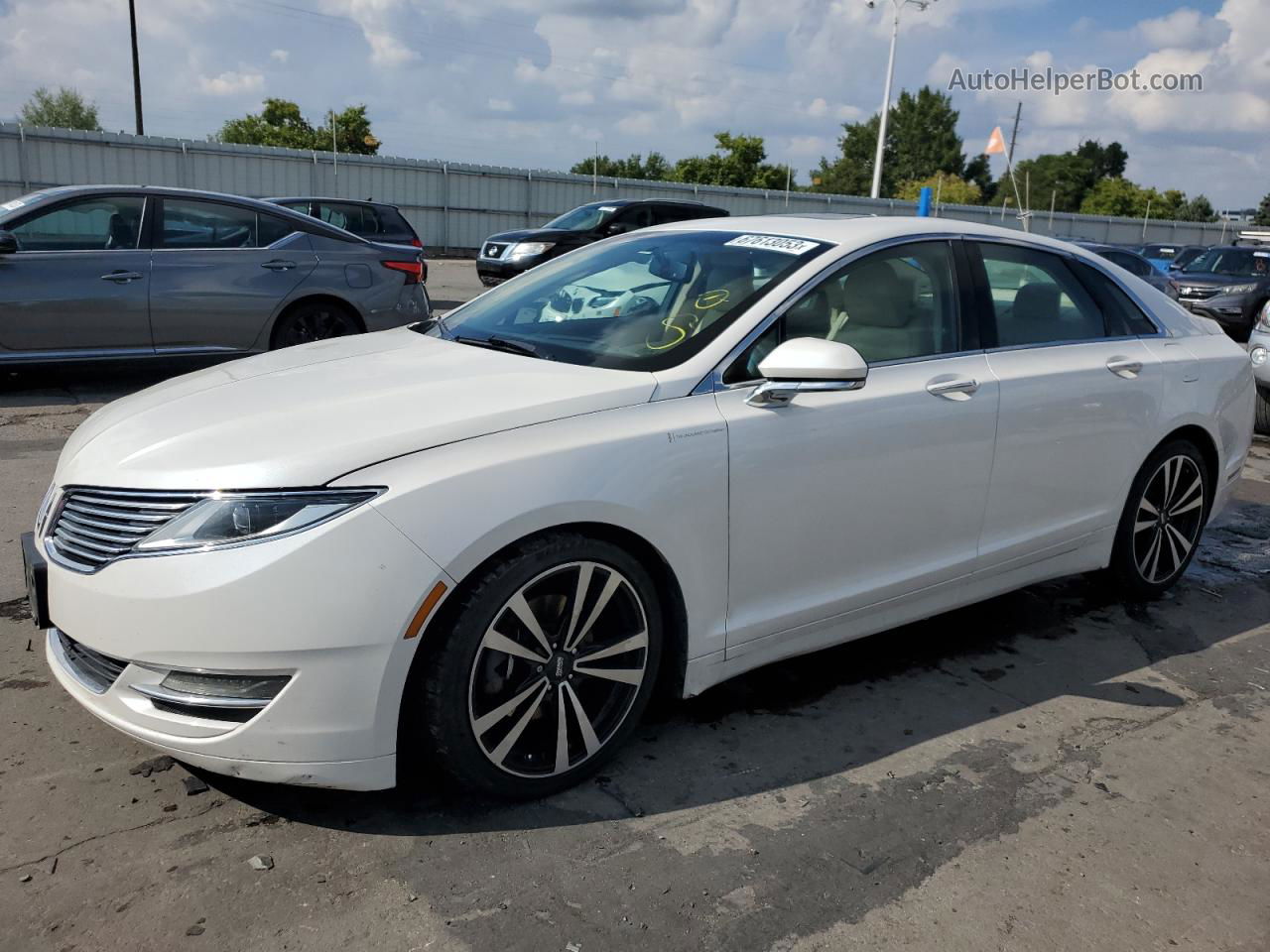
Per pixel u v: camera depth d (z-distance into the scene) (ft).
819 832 8.70
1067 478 12.49
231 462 7.96
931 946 7.41
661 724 10.42
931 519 11.14
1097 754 10.28
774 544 9.86
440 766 8.40
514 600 8.28
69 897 7.45
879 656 12.37
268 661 7.57
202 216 25.34
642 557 9.19
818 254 10.78
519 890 7.76
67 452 9.71
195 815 8.48
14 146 85.87
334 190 100.63
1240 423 14.79
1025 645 12.92
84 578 8.04
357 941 7.15
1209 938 7.66
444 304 49.62
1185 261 68.95
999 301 12.13
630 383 9.26
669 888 7.87
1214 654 12.92
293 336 26.58
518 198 110.63
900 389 10.66
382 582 7.64
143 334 24.48
